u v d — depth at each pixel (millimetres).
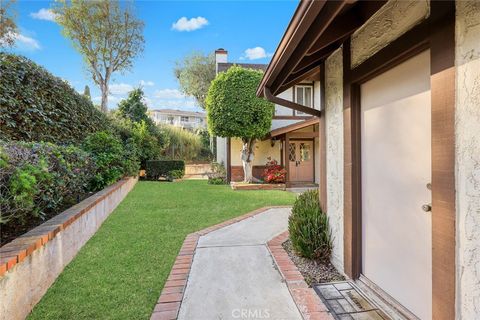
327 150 3404
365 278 2697
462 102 1501
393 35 2113
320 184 3625
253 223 5141
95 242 4008
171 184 11648
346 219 2885
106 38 16547
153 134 16016
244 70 10602
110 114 15523
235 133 10633
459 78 1516
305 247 3318
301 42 2336
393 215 2297
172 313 2303
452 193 1565
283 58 2549
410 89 2082
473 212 1446
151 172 13617
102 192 5535
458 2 1519
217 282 2855
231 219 5422
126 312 2301
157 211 6066
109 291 2641
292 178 12352
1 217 2451
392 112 2295
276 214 5879
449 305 1591
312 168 12523
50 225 2992
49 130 6316
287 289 2719
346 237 2893
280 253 3609
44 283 2600
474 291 1446
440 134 1643
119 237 4242
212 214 5836
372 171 2584
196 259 3445
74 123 7453
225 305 2438
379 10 2273
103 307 2373
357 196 2777
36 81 5938
